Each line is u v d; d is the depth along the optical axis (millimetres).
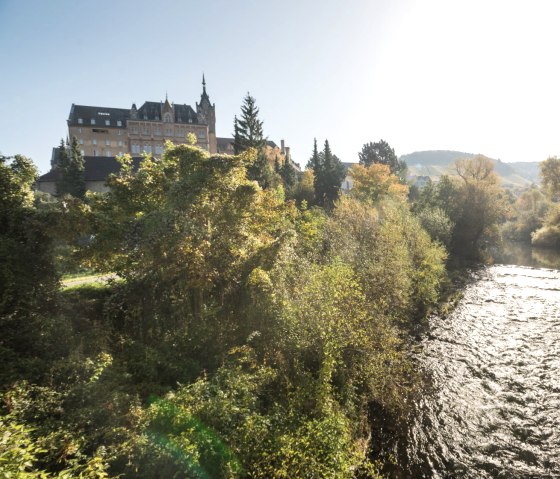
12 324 9734
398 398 12281
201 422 7473
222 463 6734
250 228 16156
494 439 10781
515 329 19594
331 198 55625
